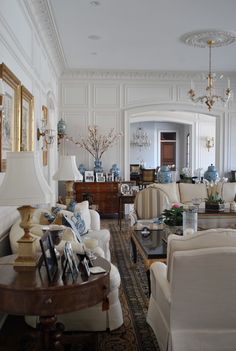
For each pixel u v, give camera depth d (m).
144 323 2.88
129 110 8.30
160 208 4.82
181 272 1.92
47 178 5.87
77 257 2.40
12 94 3.24
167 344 2.12
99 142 8.23
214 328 2.06
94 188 7.81
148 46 6.32
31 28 4.34
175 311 2.01
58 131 7.72
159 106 8.38
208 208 5.35
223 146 8.59
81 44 6.18
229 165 8.61
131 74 8.17
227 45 6.23
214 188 6.64
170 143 15.82
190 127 11.91
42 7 4.43
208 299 1.98
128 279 3.96
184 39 5.94
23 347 2.35
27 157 2.12
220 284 1.95
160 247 3.14
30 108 4.14
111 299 2.72
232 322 2.04
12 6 3.30
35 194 2.04
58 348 2.14
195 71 8.12
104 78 8.20
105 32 5.59
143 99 8.30
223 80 8.45
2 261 2.36
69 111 8.18
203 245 1.96
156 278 2.38
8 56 3.17
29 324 2.77
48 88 6.11
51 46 6.00
